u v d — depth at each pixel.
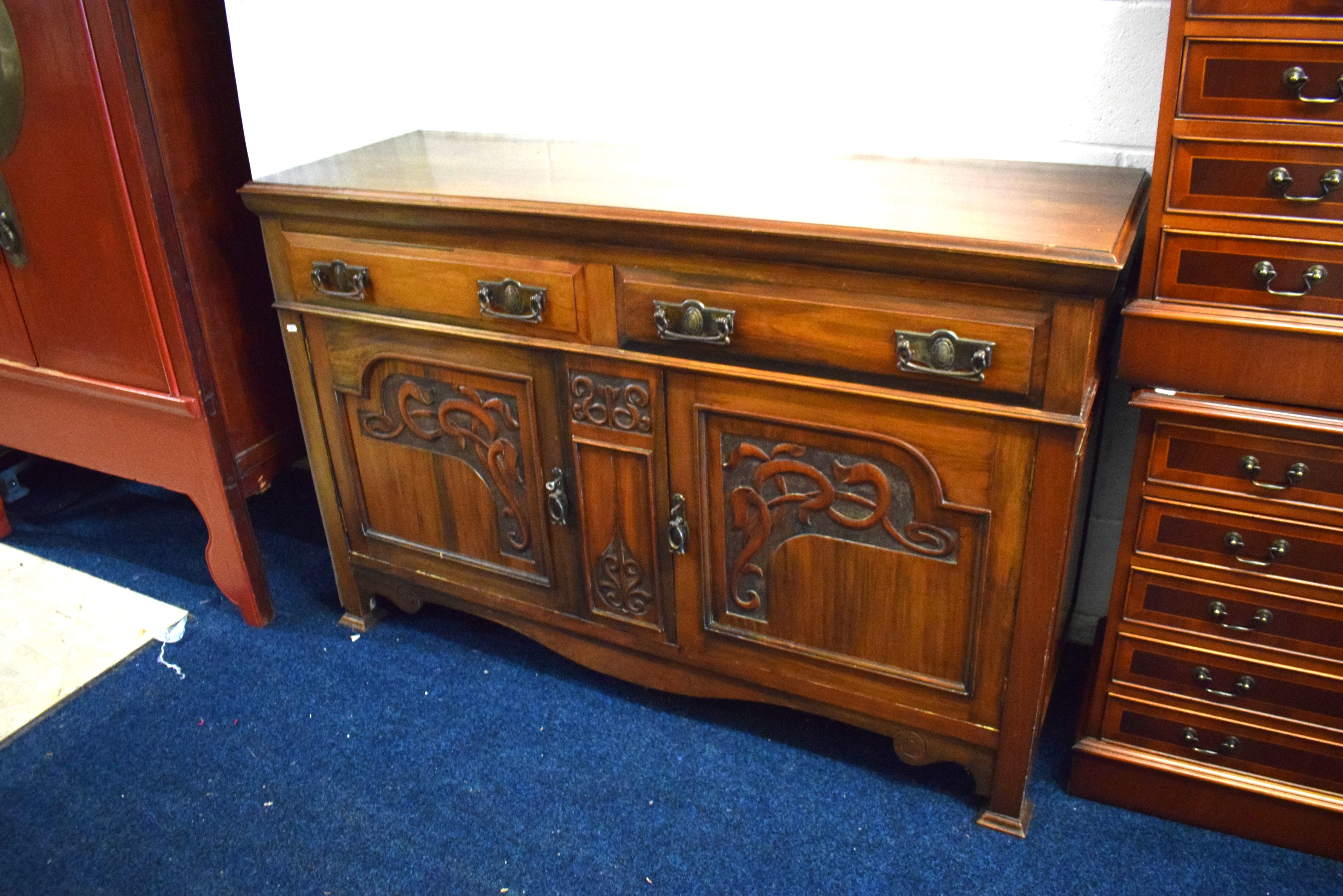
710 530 1.54
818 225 1.28
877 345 1.30
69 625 2.04
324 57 1.86
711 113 1.80
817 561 1.48
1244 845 1.48
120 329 1.82
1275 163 1.14
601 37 1.83
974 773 1.52
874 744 1.70
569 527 1.67
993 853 1.49
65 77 1.62
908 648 1.48
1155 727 1.49
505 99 1.97
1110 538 1.82
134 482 2.56
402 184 1.59
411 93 2.04
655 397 1.48
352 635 2.01
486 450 1.69
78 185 1.70
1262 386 1.24
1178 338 1.25
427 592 1.92
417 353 1.66
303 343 1.77
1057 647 1.65
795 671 1.59
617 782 1.64
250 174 1.83
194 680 1.89
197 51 1.70
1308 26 1.08
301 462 2.61
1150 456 1.32
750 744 1.71
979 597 1.38
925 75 1.63
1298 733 1.39
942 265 1.21
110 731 1.78
